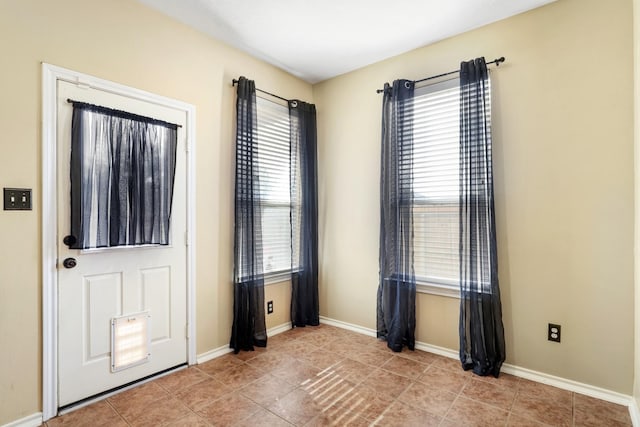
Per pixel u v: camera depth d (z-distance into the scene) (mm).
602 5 2125
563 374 2258
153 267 2375
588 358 2174
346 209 3463
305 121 3518
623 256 2059
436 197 2809
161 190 2371
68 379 1975
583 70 2188
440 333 2799
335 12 2424
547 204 2312
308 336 3230
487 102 2518
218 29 2650
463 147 2543
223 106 2834
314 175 3570
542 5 2326
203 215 2682
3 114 1747
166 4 2322
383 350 2887
